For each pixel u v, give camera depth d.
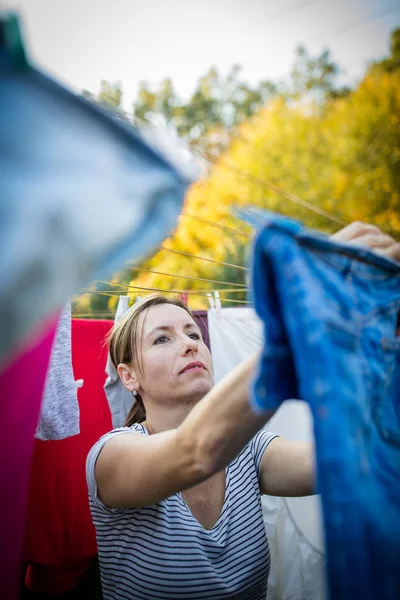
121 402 1.57
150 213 0.55
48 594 1.57
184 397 1.21
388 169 4.84
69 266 0.48
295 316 0.60
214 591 1.06
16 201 0.46
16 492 0.72
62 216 0.48
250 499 1.22
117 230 0.52
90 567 1.69
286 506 1.80
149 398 1.26
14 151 0.47
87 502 1.58
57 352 1.19
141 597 1.07
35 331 0.49
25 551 1.53
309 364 0.58
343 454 0.55
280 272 0.62
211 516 1.16
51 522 1.54
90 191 0.51
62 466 1.55
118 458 1.02
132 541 1.10
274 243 0.64
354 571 0.53
